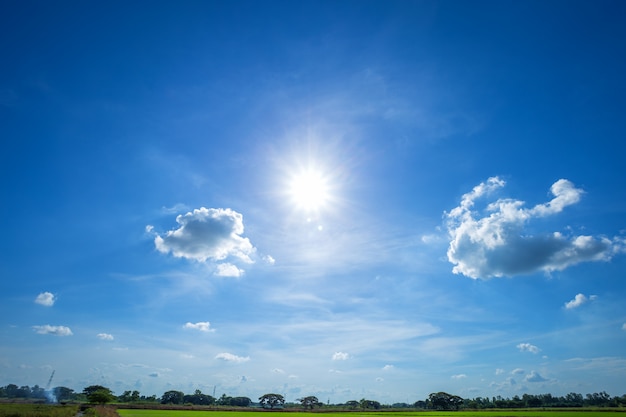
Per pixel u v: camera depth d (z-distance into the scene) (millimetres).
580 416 76562
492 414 94312
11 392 165875
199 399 179000
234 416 78625
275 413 106438
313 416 89500
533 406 176750
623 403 171875
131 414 74750
